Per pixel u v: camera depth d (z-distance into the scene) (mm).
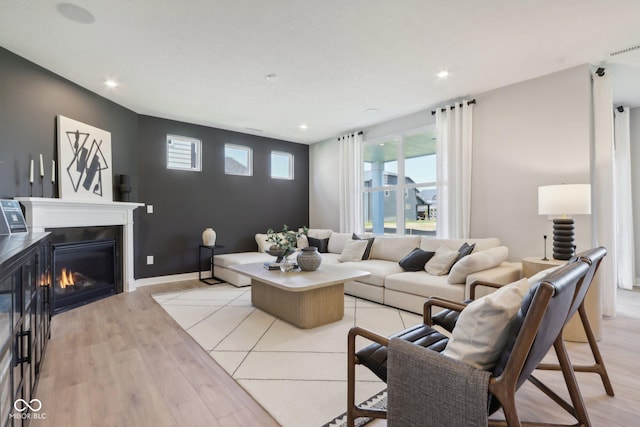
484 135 3977
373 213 5539
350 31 2623
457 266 3113
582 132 3234
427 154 4715
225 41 2775
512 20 2475
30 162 3189
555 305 1109
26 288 1661
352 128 5586
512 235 3746
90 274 3879
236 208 5785
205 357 2436
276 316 3346
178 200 5125
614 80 3643
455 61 3154
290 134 6016
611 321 3123
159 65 3221
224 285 4781
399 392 1286
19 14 2385
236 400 1888
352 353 1525
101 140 4023
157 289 4512
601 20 2469
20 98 3092
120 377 2137
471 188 4105
